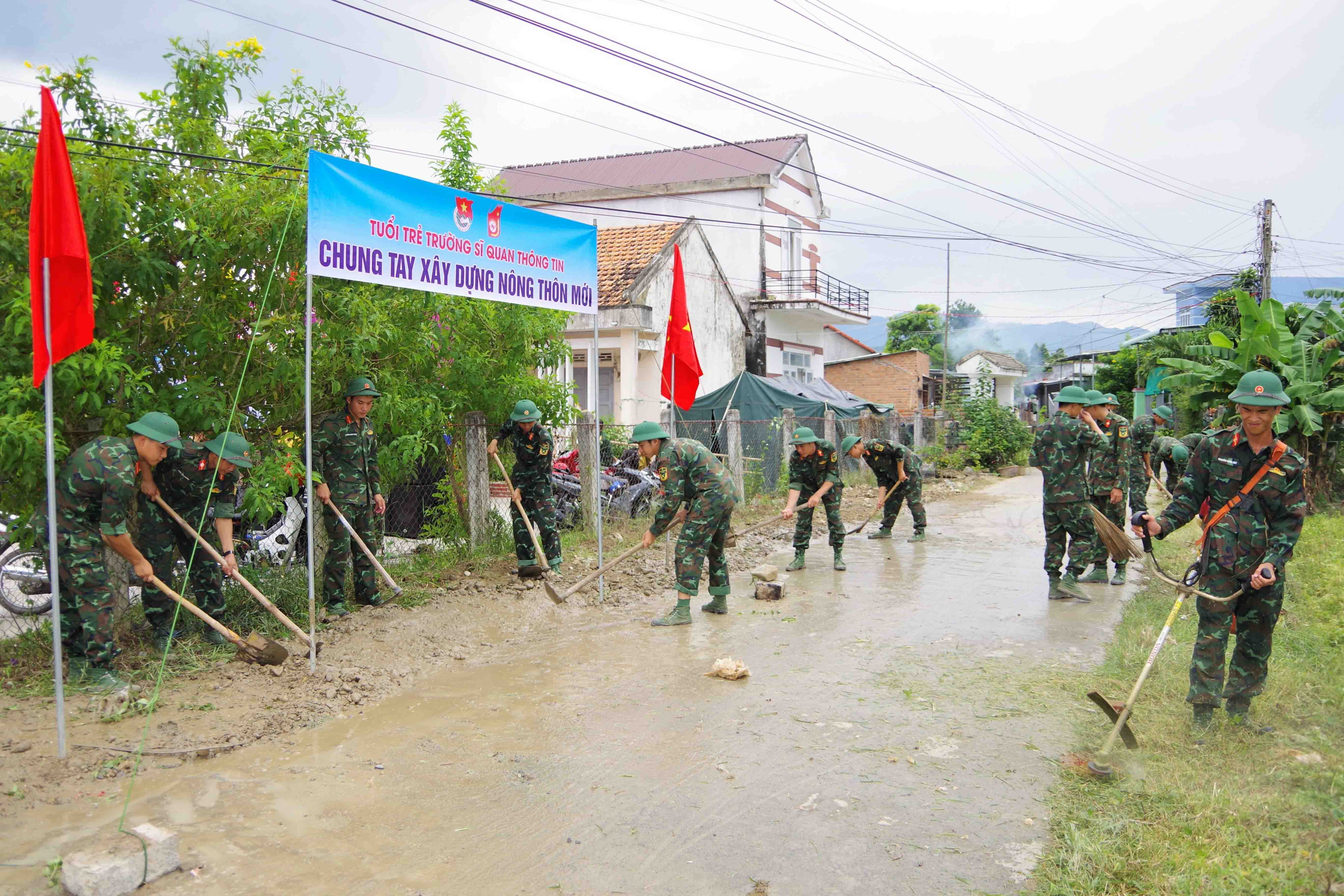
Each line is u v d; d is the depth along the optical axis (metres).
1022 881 3.21
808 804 3.87
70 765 4.10
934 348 49.59
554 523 8.37
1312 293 13.70
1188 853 3.32
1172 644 6.13
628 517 11.41
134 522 5.98
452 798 3.91
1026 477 23.03
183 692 5.11
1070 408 7.62
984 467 23.77
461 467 8.99
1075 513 7.69
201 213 5.87
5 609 6.71
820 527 12.73
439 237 6.26
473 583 7.80
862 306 29.47
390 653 6.03
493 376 8.82
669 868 3.33
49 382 4.17
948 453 24.25
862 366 32.16
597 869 3.32
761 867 3.33
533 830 3.62
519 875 3.27
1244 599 4.50
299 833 3.57
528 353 9.06
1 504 5.43
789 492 11.45
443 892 3.15
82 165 5.24
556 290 7.32
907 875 3.27
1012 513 14.64
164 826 3.60
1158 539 4.80
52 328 4.19
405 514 9.02
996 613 7.38
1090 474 8.50
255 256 6.07
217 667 5.52
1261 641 4.51
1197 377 13.20
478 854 3.42
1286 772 3.97
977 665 5.89
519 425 8.20
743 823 3.69
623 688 5.45
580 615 7.27
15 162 5.19
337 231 5.54
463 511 9.02
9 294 5.11
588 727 4.79
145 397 5.75
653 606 7.63
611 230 19.97
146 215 5.66
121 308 5.75
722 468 7.13
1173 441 11.94
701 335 19.78
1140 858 3.30
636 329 16.58
